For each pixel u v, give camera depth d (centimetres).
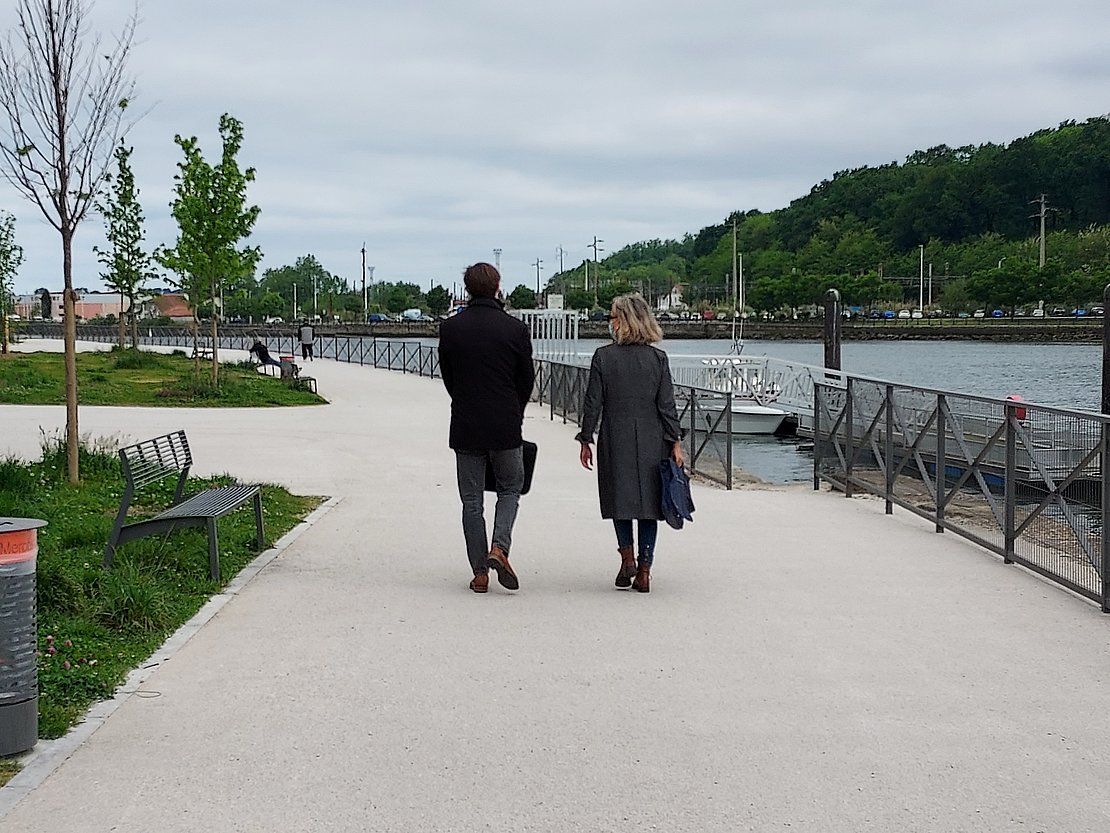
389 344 4566
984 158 12462
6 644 484
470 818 427
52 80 1177
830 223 13900
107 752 493
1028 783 462
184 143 3144
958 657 641
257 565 880
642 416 794
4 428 1956
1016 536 897
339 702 560
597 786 458
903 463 1157
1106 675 609
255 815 430
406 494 1280
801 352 7575
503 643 666
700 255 18788
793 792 452
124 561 800
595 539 1014
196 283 3328
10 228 4847
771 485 1511
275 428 2069
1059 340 8431
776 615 736
